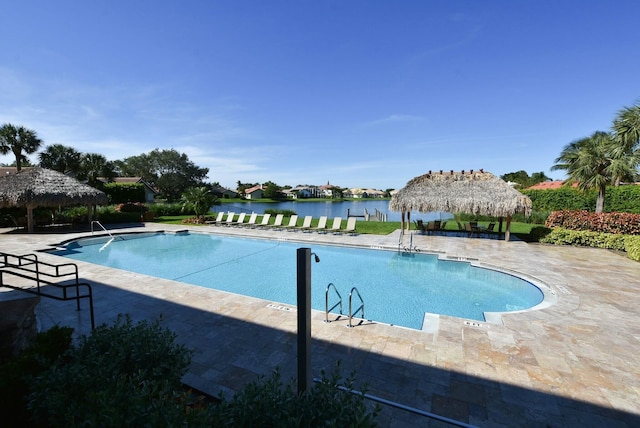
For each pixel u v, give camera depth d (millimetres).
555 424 3123
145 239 16047
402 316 6840
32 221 15859
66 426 1902
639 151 13438
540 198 22984
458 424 3035
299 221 21891
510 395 3574
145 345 2945
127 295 6934
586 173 14547
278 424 1852
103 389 2277
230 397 3529
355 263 11336
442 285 8953
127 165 54062
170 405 1986
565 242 12641
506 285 8969
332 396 2125
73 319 5605
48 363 2600
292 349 4629
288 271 10484
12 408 2404
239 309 6191
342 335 5082
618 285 7582
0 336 3168
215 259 12055
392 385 3758
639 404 3428
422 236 15328
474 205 13406
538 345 4727
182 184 53625
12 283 7691
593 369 4094
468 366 4168
